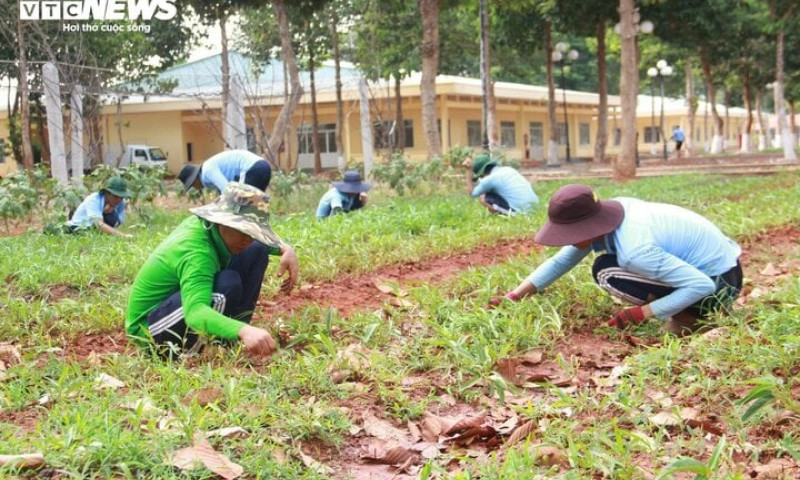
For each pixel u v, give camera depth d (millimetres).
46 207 12727
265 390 4125
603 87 31422
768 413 3770
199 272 4531
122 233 10203
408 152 35562
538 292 5918
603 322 5598
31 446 3271
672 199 13344
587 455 3336
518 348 5008
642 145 58094
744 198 13930
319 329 5043
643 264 5043
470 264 7848
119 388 4246
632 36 20391
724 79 46781
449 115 36375
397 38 28656
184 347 4703
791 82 41250
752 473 3307
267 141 19781
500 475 3199
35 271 6988
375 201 15703
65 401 3883
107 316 5559
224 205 4582
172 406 3830
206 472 3191
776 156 33219
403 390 4359
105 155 29094
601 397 4250
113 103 26594
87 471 3156
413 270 7766
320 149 35906
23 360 4715
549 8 27312
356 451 3742
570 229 5031
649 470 3355
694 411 3902
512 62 37656
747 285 6527
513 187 11047
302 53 29453
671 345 4586
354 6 28812
